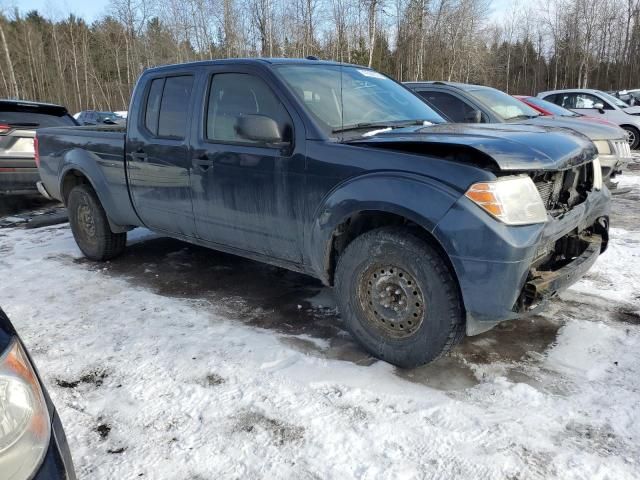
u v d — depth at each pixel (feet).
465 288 8.34
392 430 7.84
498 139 8.94
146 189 13.94
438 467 7.07
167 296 13.47
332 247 10.26
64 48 172.35
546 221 8.45
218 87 12.05
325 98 11.07
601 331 10.61
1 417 4.42
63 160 16.47
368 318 9.80
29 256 17.37
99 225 15.85
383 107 11.94
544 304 8.82
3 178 23.95
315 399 8.68
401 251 8.98
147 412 8.51
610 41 148.46
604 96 44.21
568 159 9.08
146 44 136.56
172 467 7.26
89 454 7.56
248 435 7.86
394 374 9.39
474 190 8.12
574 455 7.18
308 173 10.07
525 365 9.55
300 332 11.19
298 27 103.86
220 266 15.88
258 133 9.95
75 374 9.74
